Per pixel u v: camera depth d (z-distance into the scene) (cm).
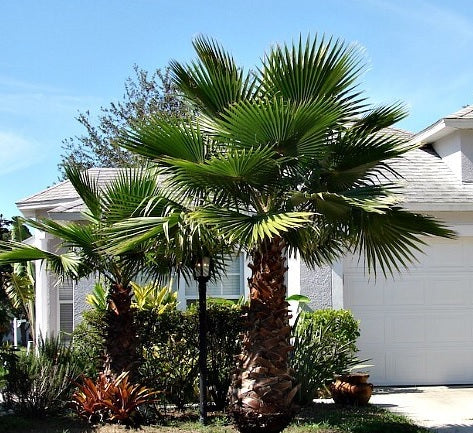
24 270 1902
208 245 921
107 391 991
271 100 866
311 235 907
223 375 1111
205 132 891
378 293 1388
